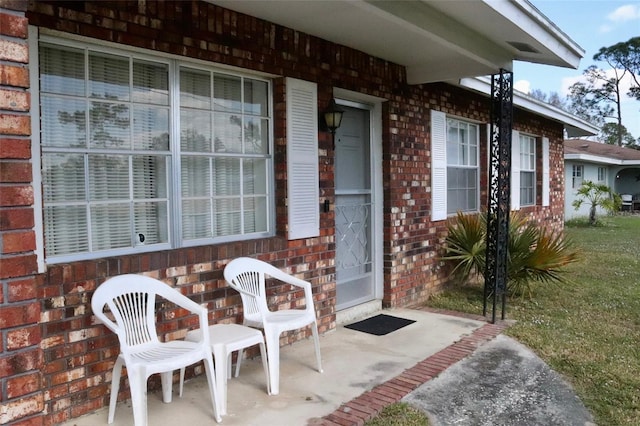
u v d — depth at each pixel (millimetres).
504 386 3516
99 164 3156
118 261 3059
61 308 2812
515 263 5891
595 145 25219
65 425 2818
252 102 4117
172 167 3492
